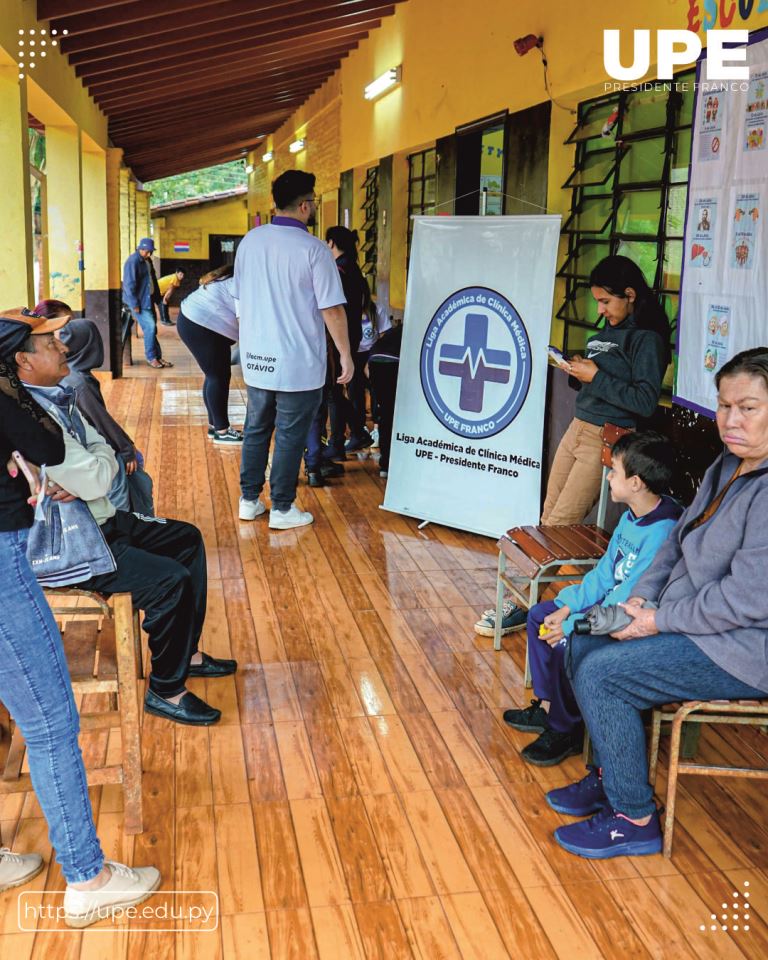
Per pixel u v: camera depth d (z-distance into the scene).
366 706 3.24
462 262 4.88
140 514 3.46
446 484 5.09
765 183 3.09
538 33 5.18
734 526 2.35
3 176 5.50
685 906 2.29
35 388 2.56
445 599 4.20
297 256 4.77
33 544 2.64
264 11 7.84
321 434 6.21
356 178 10.39
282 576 4.46
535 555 3.30
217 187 31.70
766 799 2.74
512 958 2.11
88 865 2.20
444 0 6.95
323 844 2.50
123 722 2.47
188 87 10.67
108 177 11.27
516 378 4.75
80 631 2.76
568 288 5.12
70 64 7.77
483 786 2.78
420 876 2.38
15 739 2.56
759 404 2.27
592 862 2.45
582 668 2.48
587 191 4.91
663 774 2.85
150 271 11.84
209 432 7.41
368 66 9.57
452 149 6.84
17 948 2.12
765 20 3.11
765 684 2.32
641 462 2.75
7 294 5.64
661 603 2.50
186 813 2.62
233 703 3.25
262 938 2.16
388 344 6.06
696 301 3.60
